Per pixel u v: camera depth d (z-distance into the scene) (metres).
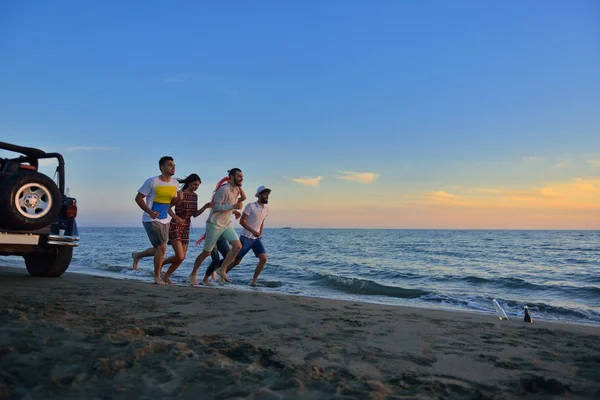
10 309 3.61
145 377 2.26
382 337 3.41
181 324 3.60
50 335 2.85
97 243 31.45
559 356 2.99
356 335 3.44
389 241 48.41
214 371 2.34
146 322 3.56
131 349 2.60
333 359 2.71
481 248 32.38
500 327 4.03
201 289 6.05
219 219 7.42
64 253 6.86
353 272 13.30
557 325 4.81
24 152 6.55
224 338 3.14
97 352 2.57
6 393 2.00
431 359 2.83
